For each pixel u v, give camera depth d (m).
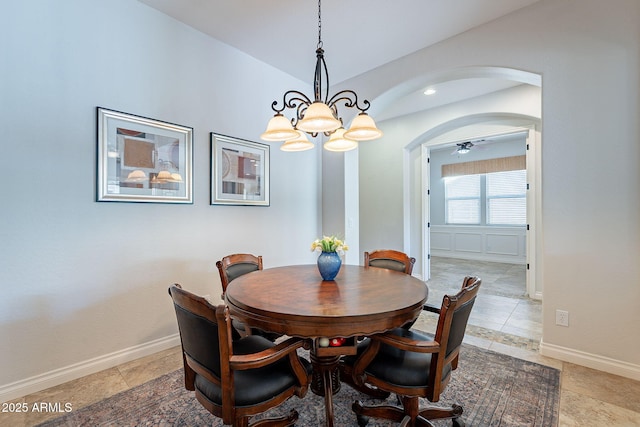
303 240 3.72
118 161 2.23
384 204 5.36
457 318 1.35
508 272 5.89
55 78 1.97
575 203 2.23
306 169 3.78
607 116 2.11
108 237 2.20
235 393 1.24
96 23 2.14
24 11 1.86
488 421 1.64
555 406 1.77
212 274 2.82
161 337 2.49
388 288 1.76
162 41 2.48
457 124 4.60
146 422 1.65
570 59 2.24
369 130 1.90
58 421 1.66
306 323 1.34
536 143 4.05
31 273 1.90
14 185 1.83
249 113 3.13
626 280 2.07
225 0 2.31
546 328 2.38
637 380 2.02
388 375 1.41
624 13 2.05
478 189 7.51
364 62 3.24
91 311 2.13
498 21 2.54
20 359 1.86
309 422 1.66
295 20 2.55
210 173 2.80
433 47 2.91
